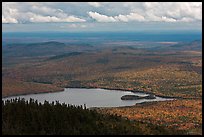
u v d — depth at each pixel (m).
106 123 81.88
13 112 79.25
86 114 83.12
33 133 72.12
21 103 84.44
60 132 73.94
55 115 79.69
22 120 77.00
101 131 76.00
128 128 79.94
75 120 79.75
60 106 84.81
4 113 78.06
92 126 78.06
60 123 77.25
